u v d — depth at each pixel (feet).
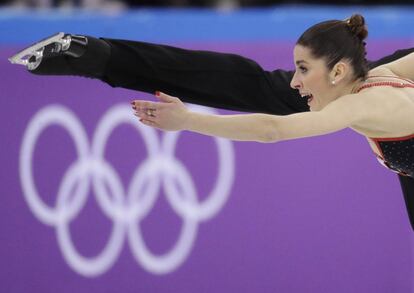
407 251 44.47
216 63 32.09
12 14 44.52
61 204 43.88
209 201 43.88
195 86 31.76
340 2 58.08
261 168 43.91
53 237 43.96
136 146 43.78
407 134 26.71
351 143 44.16
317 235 44.06
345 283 44.11
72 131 43.88
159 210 43.78
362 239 44.21
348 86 26.91
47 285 43.93
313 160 44.04
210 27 44.21
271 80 33.19
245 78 32.68
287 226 44.01
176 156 43.83
